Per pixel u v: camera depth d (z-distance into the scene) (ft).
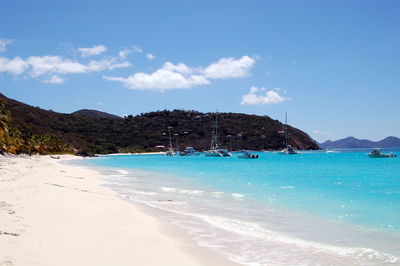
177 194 86.38
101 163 290.15
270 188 100.17
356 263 34.35
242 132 643.86
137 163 291.99
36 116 526.98
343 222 53.01
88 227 44.65
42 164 190.19
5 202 53.67
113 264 31.42
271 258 35.86
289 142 640.58
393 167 208.95
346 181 123.13
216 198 79.10
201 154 552.82
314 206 67.82
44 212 50.52
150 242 40.11
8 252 30.30
